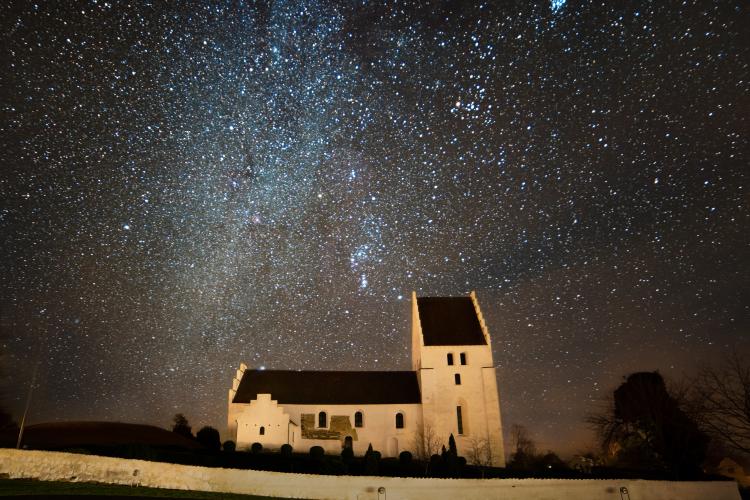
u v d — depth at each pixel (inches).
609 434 2785.4
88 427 2519.7
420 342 3034.0
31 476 1713.8
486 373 2962.6
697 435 2434.8
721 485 1993.1
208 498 1668.3
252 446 2559.1
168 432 2672.2
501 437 2839.6
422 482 1898.4
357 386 3002.0
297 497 1830.7
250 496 1785.2
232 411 2787.9
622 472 2406.5
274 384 2945.4
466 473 2272.4
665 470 2452.0
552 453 3147.1
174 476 1803.6
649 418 2529.5
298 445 2726.4
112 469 1771.7
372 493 1863.9
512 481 1940.2
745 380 2252.7
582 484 1962.4
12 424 2573.8
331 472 2103.8
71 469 1753.2
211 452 2410.2
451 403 2896.2
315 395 2915.8
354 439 2787.9
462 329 3115.2
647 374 2721.5
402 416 2888.8
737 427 2224.4
